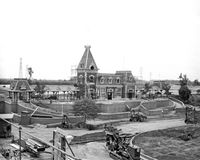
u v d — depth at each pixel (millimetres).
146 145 64188
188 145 65688
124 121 92375
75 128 76938
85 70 122312
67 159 30891
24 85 95812
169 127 84250
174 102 142375
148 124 90125
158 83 187000
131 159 48219
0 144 44062
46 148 46219
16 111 86000
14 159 36781
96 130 75000
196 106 138125
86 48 127188
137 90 162375
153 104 123938
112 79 129750
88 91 120750
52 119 77938
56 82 124062
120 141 55281
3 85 118250
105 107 101938
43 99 110562
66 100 107812
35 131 66688
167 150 60281
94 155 52938
